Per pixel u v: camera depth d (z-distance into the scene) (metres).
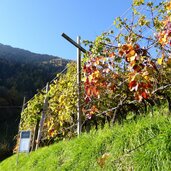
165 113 6.87
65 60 94.69
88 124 10.91
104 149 6.39
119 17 7.58
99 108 9.38
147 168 4.83
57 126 12.84
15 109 62.03
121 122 7.73
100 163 5.78
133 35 6.82
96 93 7.58
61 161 8.05
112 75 7.55
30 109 17.34
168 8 5.84
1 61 79.19
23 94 67.81
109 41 7.80
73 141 8.27
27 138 13.69
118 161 5.62
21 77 73.62
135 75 5.86
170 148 4.69
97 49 7.73
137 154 5.18
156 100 7.50
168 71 6.62
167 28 5.57
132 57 5.96
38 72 78.12
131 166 5.27
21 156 13.90
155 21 7.16
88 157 6.60
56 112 13.17
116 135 6.29
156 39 6.40
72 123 11.81
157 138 4.98
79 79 10.12
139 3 7.31
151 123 5.55
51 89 13.16
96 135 7.32
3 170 13.48
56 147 9.11
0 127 50.06
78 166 6.78
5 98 62.88
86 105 9.97
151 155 4.89
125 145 5.73
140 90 6.01
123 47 6.16
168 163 4.59
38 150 12.36
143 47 6.38
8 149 27.14
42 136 15.41
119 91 8.04
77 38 10.26
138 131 5.59
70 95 11.10
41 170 8.69
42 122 14.75
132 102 8.07
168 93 6.96
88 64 7.73
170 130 4.88
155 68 6.07
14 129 49.03
